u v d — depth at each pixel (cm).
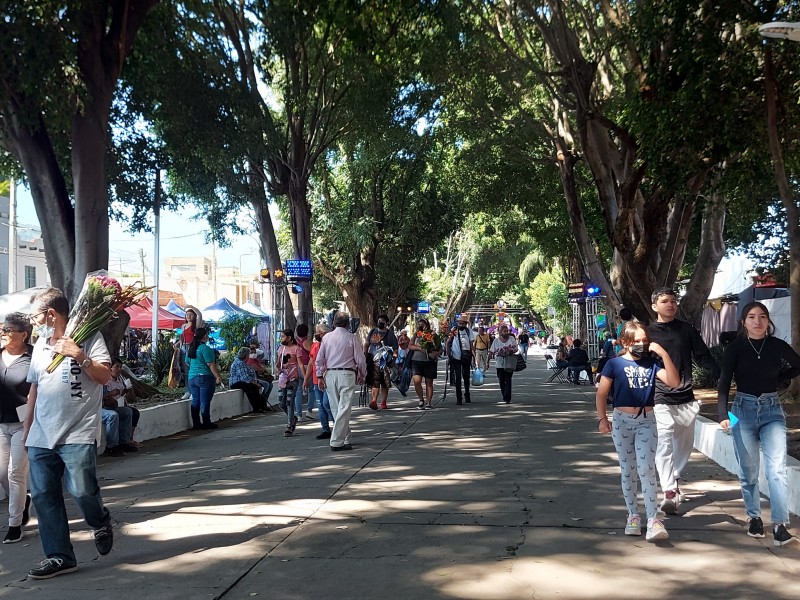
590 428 1270
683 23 1288
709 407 1354
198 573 529
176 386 1980
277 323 2380
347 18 1579
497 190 2739
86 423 537
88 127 1205
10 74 1105
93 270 1205
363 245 3412
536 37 2017
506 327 1786
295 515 687
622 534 610
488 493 763
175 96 1722
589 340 3039
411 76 2308
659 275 1900
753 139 1323
